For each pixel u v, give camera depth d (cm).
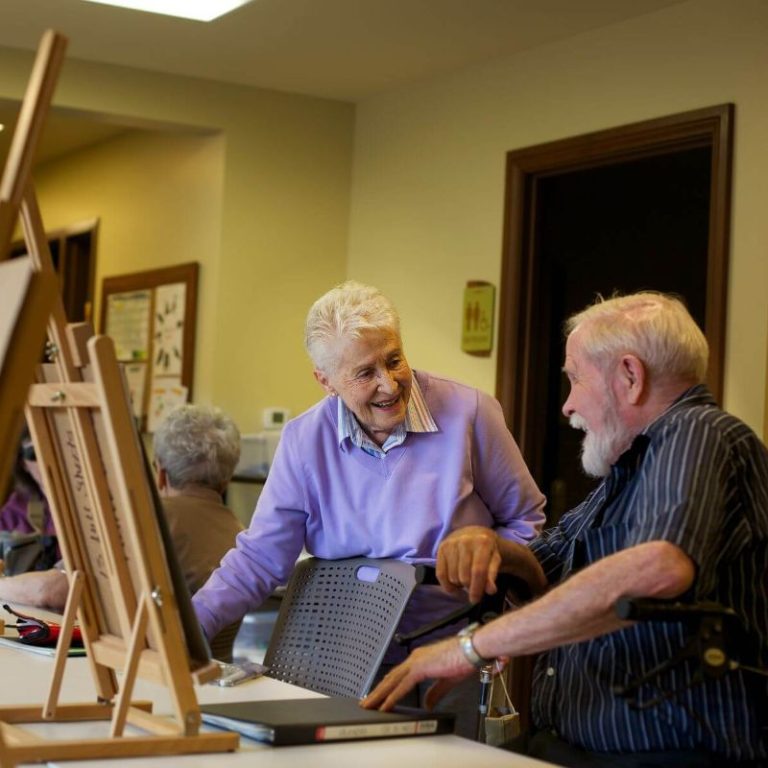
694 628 155
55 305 144
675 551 155
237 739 145
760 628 170
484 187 452
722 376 363
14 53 442
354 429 239
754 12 361
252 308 495
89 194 613
